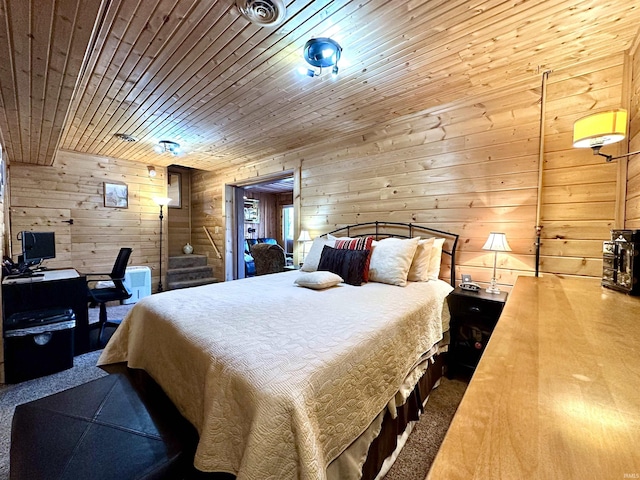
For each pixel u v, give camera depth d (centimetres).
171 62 196
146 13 152
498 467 40
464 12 153
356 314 156
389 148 308
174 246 610
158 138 363
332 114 287
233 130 331
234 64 199
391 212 307
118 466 93
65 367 242
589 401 54
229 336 125
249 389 93
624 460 41
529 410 52
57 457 96
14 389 213
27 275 278
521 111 230
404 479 140
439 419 183
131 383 146
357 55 190
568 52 190
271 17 153
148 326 169
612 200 196
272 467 84
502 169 239
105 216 469
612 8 150
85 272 450
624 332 91
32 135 292
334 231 359
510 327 96
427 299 200
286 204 878
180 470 99
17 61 167
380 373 132
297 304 175
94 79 217
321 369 103
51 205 422
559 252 215
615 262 152
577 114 207
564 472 39
